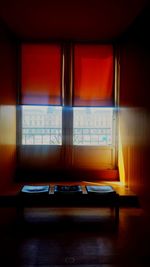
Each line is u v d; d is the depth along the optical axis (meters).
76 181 4.79
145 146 3.54
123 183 4.59
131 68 4.17
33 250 2.70
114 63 4.89
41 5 3.46
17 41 4.78
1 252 2.65
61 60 4.84
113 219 3.59
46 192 3.48
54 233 3.12
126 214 3.77
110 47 4.88
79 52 4.85
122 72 4.70
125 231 3.18
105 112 4.96
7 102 4.25
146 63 3.50
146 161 3.50
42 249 2.72
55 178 4.89
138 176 3.82
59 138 4.92
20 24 4.12
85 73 4.86
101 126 4.96
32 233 3.11
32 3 3.41
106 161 4.95
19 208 3.45
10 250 2.70
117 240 2.93
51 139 4.92
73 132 4.94
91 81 4.87
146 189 3.50
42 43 4.81
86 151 4.95
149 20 3.37
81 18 3.90
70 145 4.92
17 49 4.79
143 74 3.62
